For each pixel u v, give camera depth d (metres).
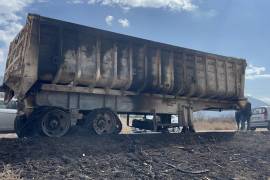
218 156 10.17
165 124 13.00
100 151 8.67
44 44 9.84
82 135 10.02
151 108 12.70
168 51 13.02
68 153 8.11
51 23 9.91
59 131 9.96
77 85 10.71
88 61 10.67
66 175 6.91
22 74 9.55
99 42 10.97
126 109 11.94
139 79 11.99
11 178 6.34
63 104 10.42
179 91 13.39
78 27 10.41
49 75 9.99
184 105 13.88
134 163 8.36
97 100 11.20
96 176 7.15
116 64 11.34
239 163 9.84
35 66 9.56
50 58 9.92
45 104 10.08
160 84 12.62
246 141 12.66
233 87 15.70
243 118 18.72
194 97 14.29
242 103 16.38
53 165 7.30
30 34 9.55
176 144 10.69
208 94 14.55
